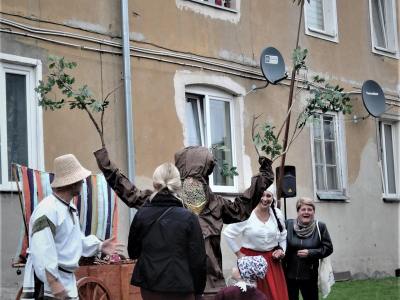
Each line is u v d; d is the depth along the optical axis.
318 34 15.98
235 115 13.76
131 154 11.55
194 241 6.01
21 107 10.38
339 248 15.85
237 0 13.99
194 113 13.20
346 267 15.99
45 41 10.67
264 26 14.54
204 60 13.15
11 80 10.31
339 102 12.41
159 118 12.23
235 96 13.80
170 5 12.66
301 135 15.11
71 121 10.87
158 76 12.31
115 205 8.62
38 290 6.12
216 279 6.54
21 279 9.91
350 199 16.38
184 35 12.84
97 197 8.45
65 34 10.95
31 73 10.50
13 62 10.25
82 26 11.22
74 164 6.34
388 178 17.94
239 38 13.94
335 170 16.23
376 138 17.31
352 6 17.14
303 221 9.13
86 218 8.34
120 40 11.75
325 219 15.55
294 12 15.36
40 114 10.44
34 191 7.82
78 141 10.94
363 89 16.41
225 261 12.95
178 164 6.72
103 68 11.48
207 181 6.73
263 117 14.24
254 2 14.38
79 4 11.21
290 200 14.62
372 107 16.45
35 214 6.13
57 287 5.97
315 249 9.08
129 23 11.94
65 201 6.28
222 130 13.60
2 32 10.12
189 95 13.12
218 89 13.52
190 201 6.52
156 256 5.99
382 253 17.09
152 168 12.00
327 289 9.41
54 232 6.10
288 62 15.04
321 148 15.83
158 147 12.15
